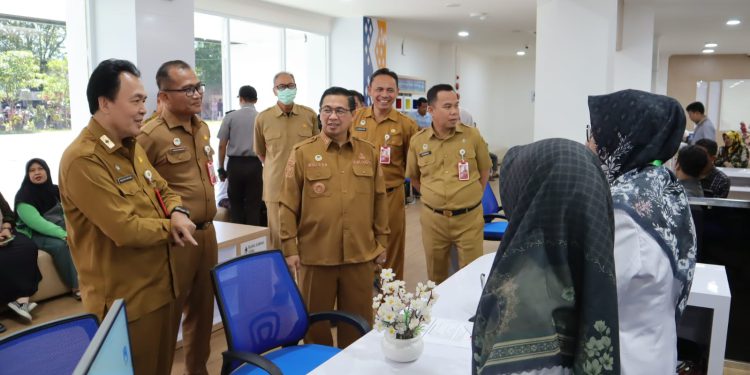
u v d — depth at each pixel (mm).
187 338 2777
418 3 7531
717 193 4402
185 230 2062
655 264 985
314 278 2688
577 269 881
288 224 2623
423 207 3537
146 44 4672
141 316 2078
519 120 15539
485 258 2838
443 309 2115
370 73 8930
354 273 2705
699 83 15016
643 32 7801
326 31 8758
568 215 886
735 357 3143
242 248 3691
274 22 7656
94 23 4746
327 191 2623
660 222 1035
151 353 2143
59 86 4910
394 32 10219
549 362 867
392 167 3832
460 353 1719
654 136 1116
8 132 4602
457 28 9906
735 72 14703
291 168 2629
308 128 4340
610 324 838
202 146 2688
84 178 1866
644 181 1089
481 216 3469
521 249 905
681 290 1102
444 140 3451
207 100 6875
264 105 7848
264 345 2160
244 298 2119
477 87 14312
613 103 1181
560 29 5262
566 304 878
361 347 1787
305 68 8672
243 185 5340
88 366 772
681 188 1188
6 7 4508
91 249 1997
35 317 3662
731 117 14867
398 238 3898
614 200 1048
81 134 1950
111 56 4723
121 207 1924
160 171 2537
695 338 2311
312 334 2670
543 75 5469
